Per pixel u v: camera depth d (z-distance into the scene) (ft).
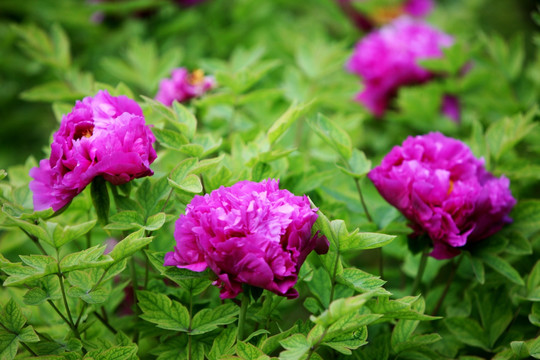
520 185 4.64
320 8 6.97
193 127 3.89
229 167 4.09
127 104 3.65
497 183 3.89
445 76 5.53
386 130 5.92
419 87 5.34
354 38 6.97
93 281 3.61
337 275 3.55
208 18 6.64
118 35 6.15
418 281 4.00
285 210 3.40
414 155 3.89
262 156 3.88
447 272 4.68
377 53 5.59
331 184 4.40
